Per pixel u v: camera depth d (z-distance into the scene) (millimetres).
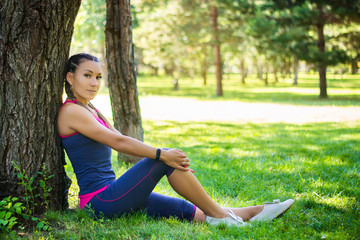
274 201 3014
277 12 21469
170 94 25375
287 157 5516
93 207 2752
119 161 5203
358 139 6910
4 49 2646
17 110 2717
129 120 5176
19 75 2686
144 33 23734
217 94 24016
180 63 25562
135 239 2535
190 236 2576
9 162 2742
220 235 2602
